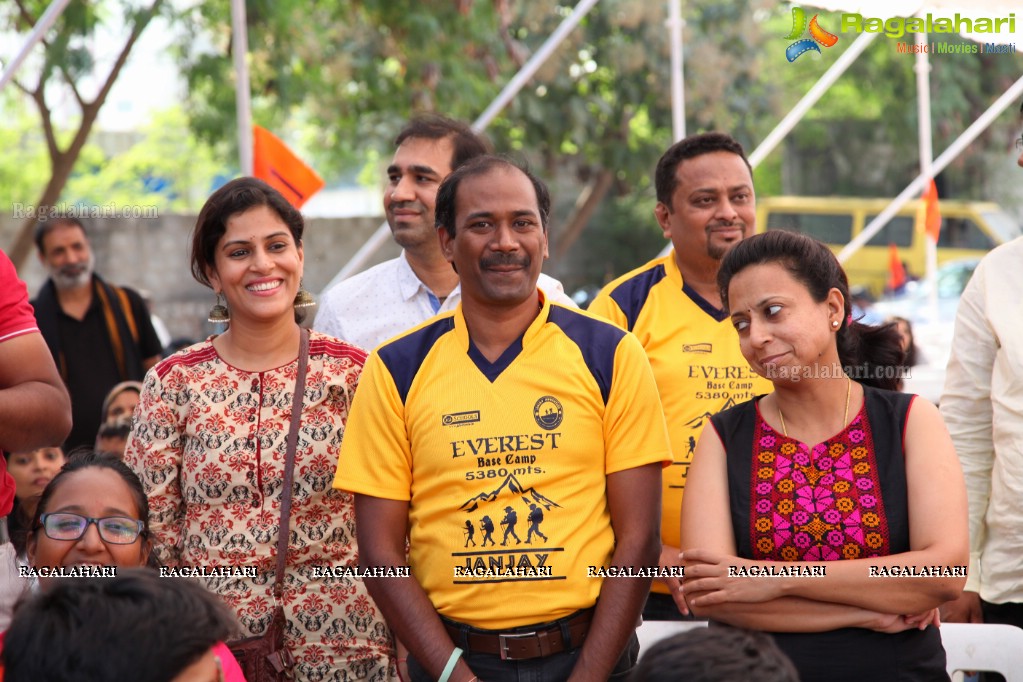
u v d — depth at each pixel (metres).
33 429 4.77
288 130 25.83
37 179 27.28
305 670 5.30
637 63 20.14
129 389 8.41
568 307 5.02
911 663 4.42
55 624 3.16
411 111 19.28
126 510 5.04
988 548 5.78
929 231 12.71
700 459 4.75
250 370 5.47
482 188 4.69
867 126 28.23
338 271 23.80
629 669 4.88
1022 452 5.52
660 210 6.19
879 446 4.54
